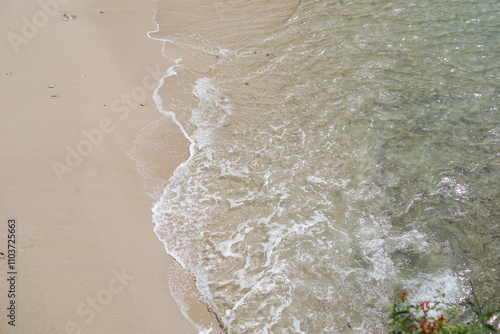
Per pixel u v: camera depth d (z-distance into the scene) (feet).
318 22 29.40
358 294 15.39
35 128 21.93
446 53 25.32
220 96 24.59
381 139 21.09
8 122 22.25
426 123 21.62
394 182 19.21
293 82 24.98
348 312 14.92
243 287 15.93
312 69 25.66
